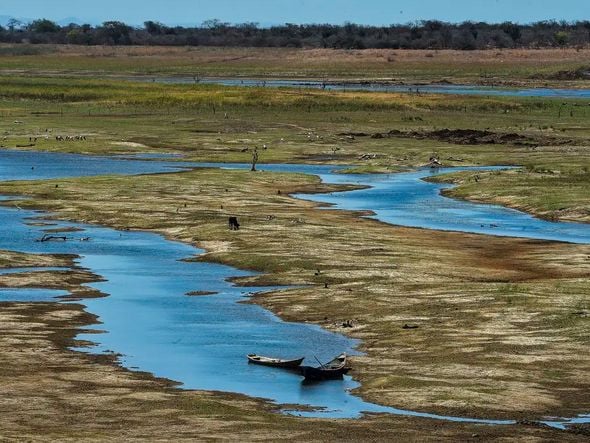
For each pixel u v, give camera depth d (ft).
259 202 534.37
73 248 420.36
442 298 326.85
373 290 339.98
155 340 286.87
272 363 263.90
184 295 341.62
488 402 231.50
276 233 441.68
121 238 442.91
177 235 449.06
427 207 532.32
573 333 285.02
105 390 240.12
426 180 637.30
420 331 293.23
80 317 309.83
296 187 601.21
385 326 300.20
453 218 499.92
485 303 318.24
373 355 273.33
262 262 388.98
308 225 461.37
